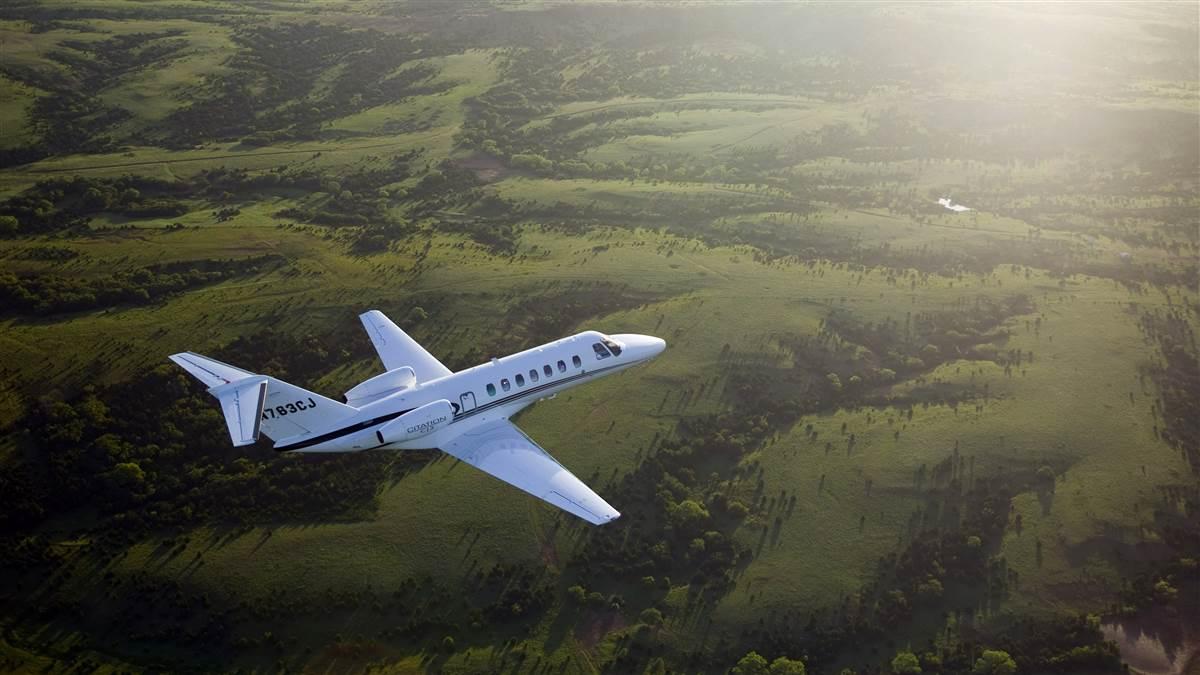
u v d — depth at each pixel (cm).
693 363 9244
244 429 4644
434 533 7200
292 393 5253
